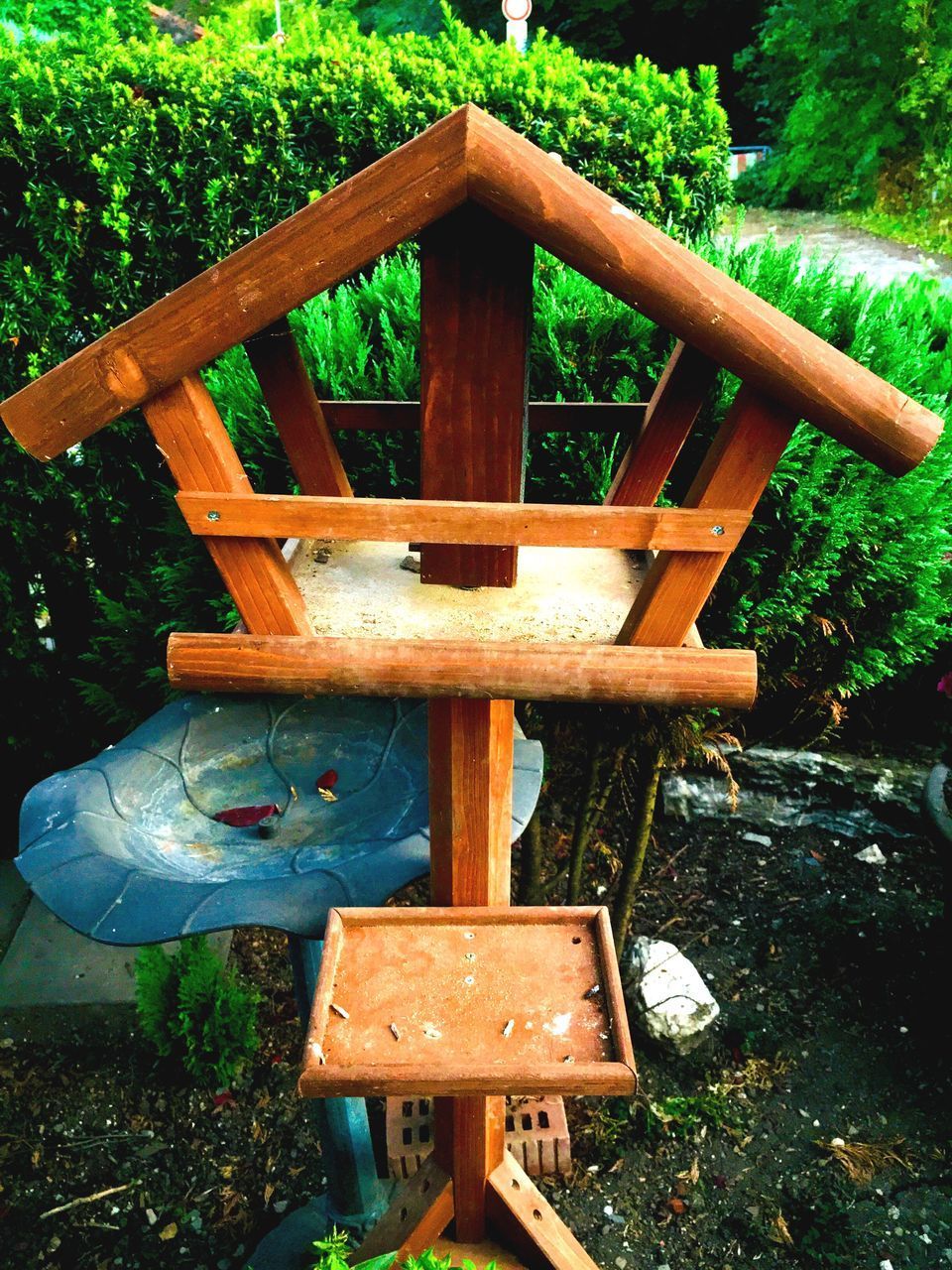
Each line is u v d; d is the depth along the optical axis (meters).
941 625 2.64
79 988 2.77
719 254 2.44
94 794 1.75
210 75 2.84
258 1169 2.43
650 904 3.00
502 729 1.40
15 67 2.67
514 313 1.00
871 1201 2.29
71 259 2.80
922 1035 2.61
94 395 0.98
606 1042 1.31
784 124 10.64
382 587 1.31
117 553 3.05
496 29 11.82
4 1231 2.31
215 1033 2.48
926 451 0.94
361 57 3.12
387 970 1.41
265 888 1.46
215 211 2.84
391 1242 1.78
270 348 1.27
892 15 8.84
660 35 12.33
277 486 2.33
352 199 0.88
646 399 2.33
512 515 1.04
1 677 3.08
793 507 2.20
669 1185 2.35
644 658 1.11
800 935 2.89
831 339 2.36
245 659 1.13
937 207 9.05
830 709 2.76
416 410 1.48
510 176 0.86
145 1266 2.25
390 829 1.69
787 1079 2.54
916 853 3.08
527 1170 2.18
